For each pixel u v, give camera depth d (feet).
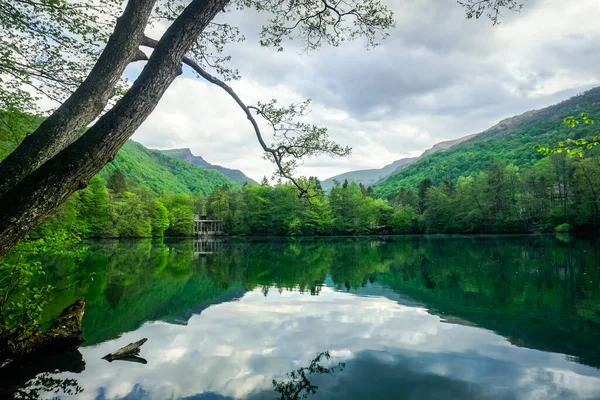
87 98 9.89
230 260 102.83
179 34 10.39
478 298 50.01
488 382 24.52
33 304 28.14
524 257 96.48
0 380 24.59
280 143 18.56
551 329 35.96
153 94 9.95
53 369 26.37
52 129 9.42
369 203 288.51
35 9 17.93
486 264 84.99
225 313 42.63
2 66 18.45
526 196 215.92
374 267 84.48
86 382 24.27
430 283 62.13
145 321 39.24
